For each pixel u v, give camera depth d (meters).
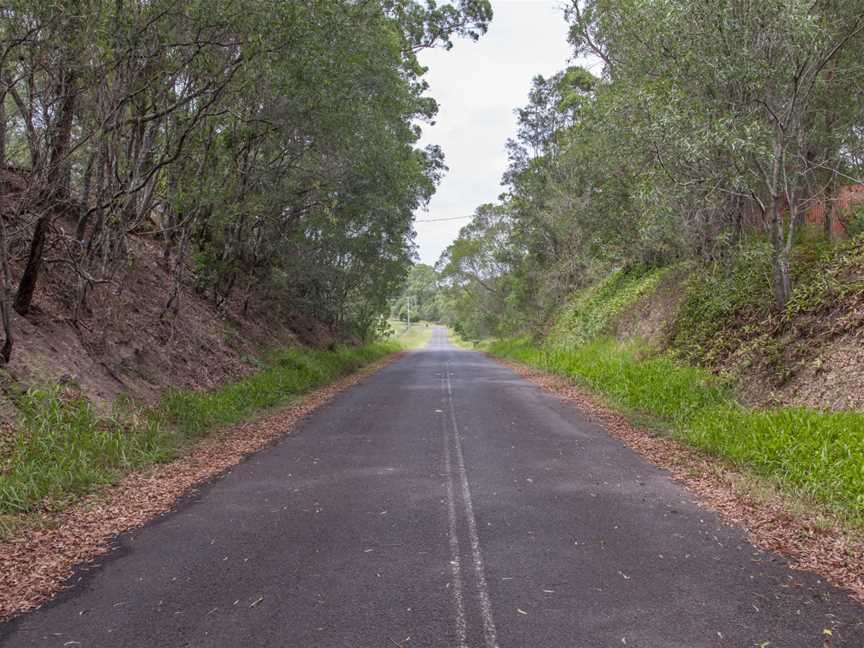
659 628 3.81
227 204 14.26
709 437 9.20
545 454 8.95
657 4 11.39
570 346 24.39
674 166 12.01
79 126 10.30
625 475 7.73
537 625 3.86
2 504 6.05
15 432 7.52
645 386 13.19
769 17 10.15
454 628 3.83
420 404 14.48
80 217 10.86
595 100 17.84
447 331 119.62
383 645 3.64
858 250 11.92
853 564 4.88
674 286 19.42
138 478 7.56
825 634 3.74
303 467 8.23
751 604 4.15
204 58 10.59
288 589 4.43
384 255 27.75
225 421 11.30
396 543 5.34
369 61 15.36
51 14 7.75
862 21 11.19
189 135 12.57
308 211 19.61
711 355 13.61
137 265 15.22
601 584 4.48
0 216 8.34
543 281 31.77
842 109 13.33
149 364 12.27
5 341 8.41
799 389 9.99
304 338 26.14
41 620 4.00
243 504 6.57
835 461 7.07
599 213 21.52
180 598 4.30
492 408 13.77
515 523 5.86
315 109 14.02
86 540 5.50
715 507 6.39
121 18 8.87
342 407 14.02
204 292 18.56
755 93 11.03
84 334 10.86
